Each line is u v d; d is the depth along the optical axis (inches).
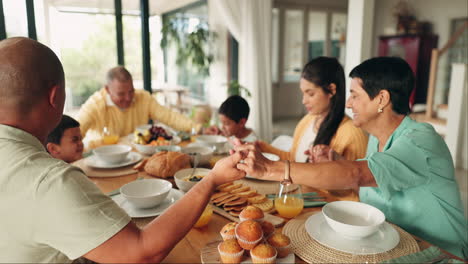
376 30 298.0
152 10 250.5
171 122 114.0
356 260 34.7
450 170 45.9
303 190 56.2
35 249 27.7
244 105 93.4
